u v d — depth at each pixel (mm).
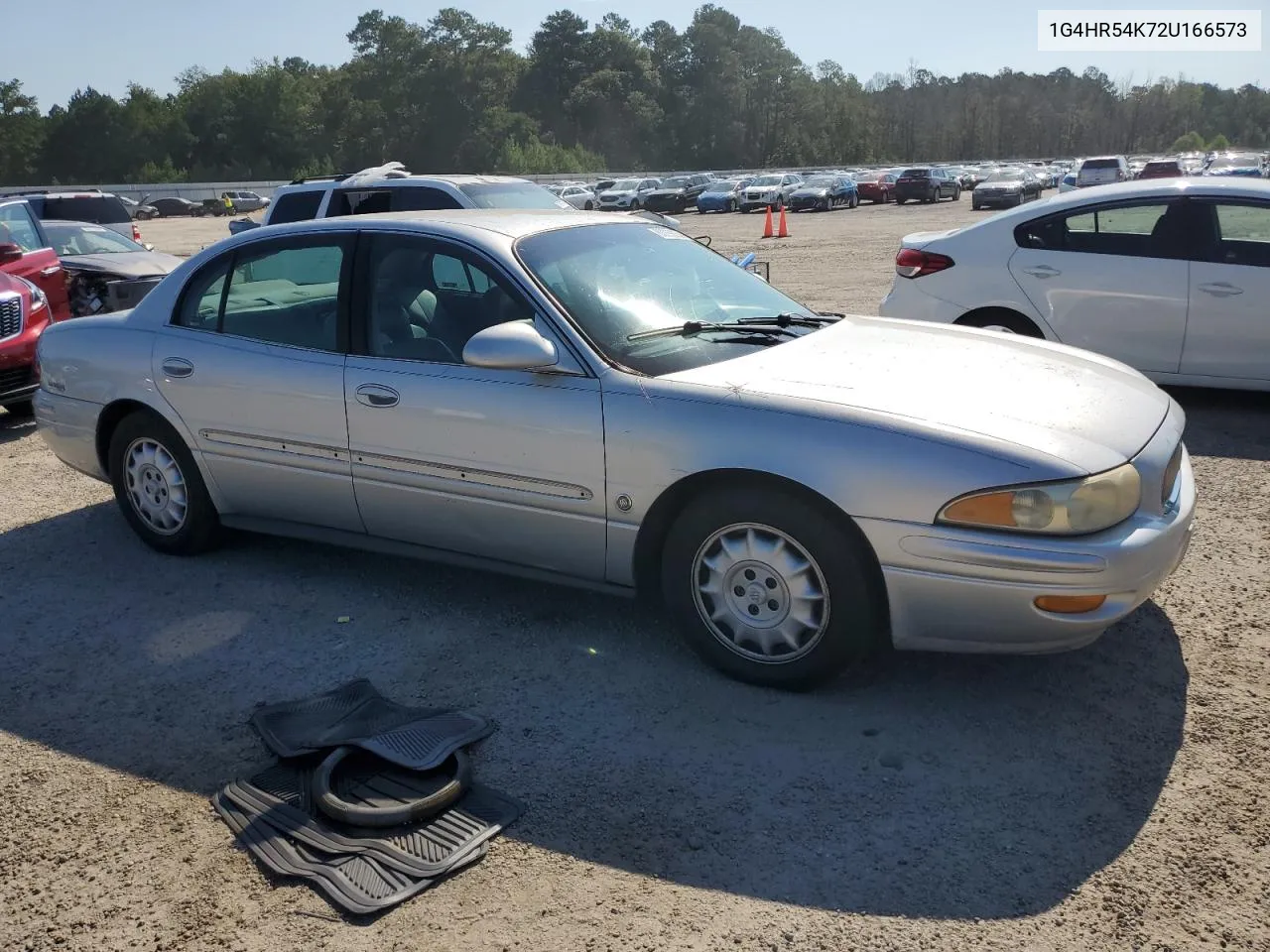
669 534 3463
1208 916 2320
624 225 4422
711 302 4102
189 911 2459
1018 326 6973
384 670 3613
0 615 4234
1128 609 3035
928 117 147750
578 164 102500
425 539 3982
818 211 41938
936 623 3078
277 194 10812
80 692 3562
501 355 3410
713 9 125688
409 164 106500
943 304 7113
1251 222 6332
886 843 2609
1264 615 3803
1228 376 6473
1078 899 2387
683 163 123938
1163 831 2613
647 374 3461
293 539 4969
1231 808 2691
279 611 4152
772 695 3344
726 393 3289
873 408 3154
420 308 3904
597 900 2441
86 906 2496
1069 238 6770
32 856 2695
